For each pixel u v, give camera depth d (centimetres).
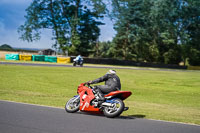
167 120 971
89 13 8006
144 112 1172
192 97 2038
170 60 9244
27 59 5741
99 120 852
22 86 1927
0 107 998
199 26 9538
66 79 2559
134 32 8400
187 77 4050
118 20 8181
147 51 8919
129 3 8119
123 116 983
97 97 935
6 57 5759
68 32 7769
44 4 7575
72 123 777
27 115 865
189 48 9306
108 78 960
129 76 3481
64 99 1477
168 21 9044
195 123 937
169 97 1962
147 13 8569
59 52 8106
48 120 802
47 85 2095
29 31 7462
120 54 8906
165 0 8538
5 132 645
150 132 720
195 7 9131
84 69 4009
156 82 2952
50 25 7731
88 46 8188
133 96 1884
